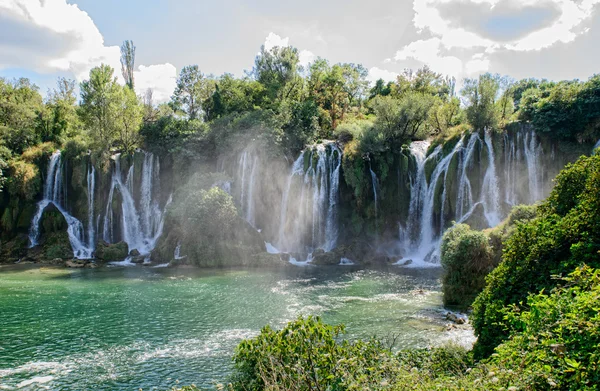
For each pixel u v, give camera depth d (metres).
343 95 77.12
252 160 53.34
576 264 12.37
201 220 45.00
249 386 11.22
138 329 23.47
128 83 93.56
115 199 55.28
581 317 7.82
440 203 47.81
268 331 12.39
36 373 18.17
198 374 17.94
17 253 49.28
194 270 41.31
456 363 13.91
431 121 58.53
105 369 18.50
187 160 56.41
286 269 41.69
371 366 10.31
